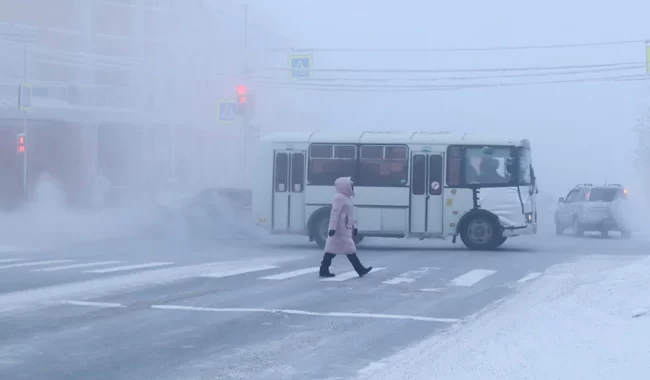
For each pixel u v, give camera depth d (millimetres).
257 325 14375
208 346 12562
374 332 13789
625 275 17859
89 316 15102
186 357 11781
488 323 13906
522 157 31016
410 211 31172
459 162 31000
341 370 11016
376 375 10617
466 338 12500
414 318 15180
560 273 22438
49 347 12336
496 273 22750
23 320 14625
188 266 24078
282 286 19656
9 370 10867
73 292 18203
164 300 17156
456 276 21984
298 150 31812
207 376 10656
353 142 31469
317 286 19719
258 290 18891
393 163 31281
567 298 15938
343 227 21469
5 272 22219
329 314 15594
